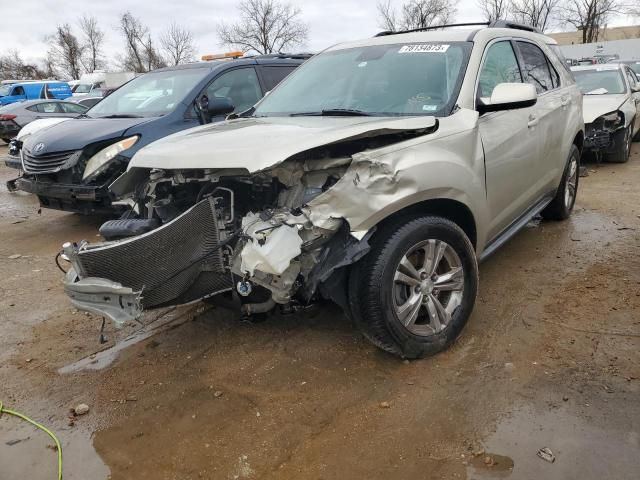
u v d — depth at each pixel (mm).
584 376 3143
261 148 2938
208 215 3023
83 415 3096
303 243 2941
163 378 3402
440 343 3383
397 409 2965
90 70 65562
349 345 3611
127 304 2977
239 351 3637
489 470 2502
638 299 4051
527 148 4371
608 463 2494
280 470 2590
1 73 69250
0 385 3441
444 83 3801
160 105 6879
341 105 4016
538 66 5074
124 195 3801
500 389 3072
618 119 9430
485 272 4754
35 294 4891
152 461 2703
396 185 2982
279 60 7895
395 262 3109
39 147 6309
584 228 5883
